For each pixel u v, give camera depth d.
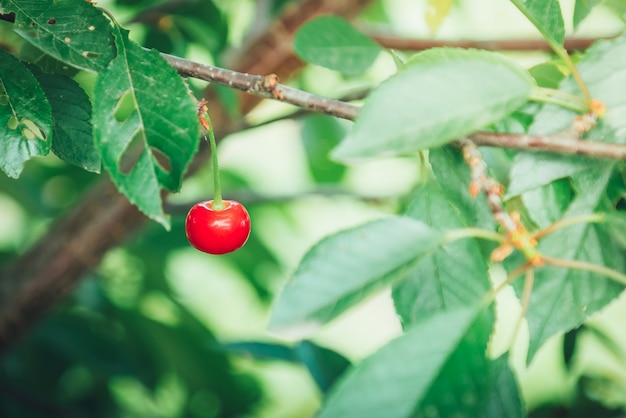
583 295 0.34
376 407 0.30
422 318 0.34
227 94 0.48
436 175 0.35
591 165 0.34
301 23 0.55
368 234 0.31
